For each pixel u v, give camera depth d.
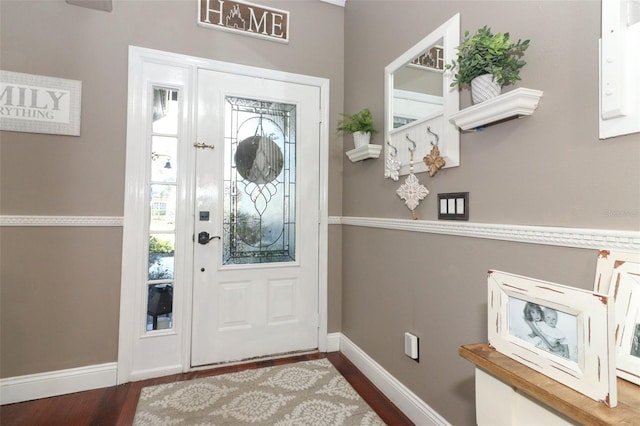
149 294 2.14
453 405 1.47
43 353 1.89
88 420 1.68
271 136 2.45
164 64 2.16
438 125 1.57
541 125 1.11
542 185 1.11
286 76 2.46
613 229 0.91
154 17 2.14
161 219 2.16
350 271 2.45
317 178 2.56
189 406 1.81
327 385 2.05
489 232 1.29
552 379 0.75
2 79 1.83
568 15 1.03
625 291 0.83
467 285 1.41
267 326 2.41
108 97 2.03
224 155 2.31
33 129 1.88
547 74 1.10
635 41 0.86
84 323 1.97
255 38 2.39
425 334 1.66
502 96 1.12
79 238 1.97
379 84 2.11
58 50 1.93
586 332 0.69
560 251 1.05
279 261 2.46
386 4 2.05
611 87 0.89
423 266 1.68
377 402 1.88
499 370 0.82
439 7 1.60
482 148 1.34
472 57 1.24
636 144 0.86
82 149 1.98
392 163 1.92
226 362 2.29
